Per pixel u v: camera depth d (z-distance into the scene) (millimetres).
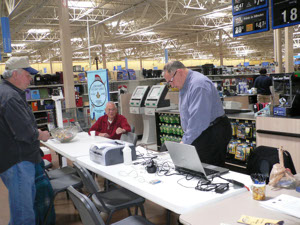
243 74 12352
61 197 4094
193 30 19625
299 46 26969
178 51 30062
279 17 5367
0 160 2486
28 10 13250
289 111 3740
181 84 2736
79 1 12047
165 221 3193
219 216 1562
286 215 1538
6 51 9188
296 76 3658
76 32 18672
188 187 2023
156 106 6613
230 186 2002
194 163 2150
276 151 2414
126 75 9633
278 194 1824
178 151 2254
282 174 1958
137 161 2816
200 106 2533
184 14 13531
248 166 2564
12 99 2422
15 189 2518
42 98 8977
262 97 8430
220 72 11711
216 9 11617
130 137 4059
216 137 2764
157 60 37188
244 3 6141
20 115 2438
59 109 4453
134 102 7289
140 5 12633
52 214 2959
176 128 6312
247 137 4824
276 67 8883
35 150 2637
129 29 18109
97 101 6156
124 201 2521
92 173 3662
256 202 1727
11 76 2566
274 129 3869
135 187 2072
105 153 2693
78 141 4059
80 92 9617
